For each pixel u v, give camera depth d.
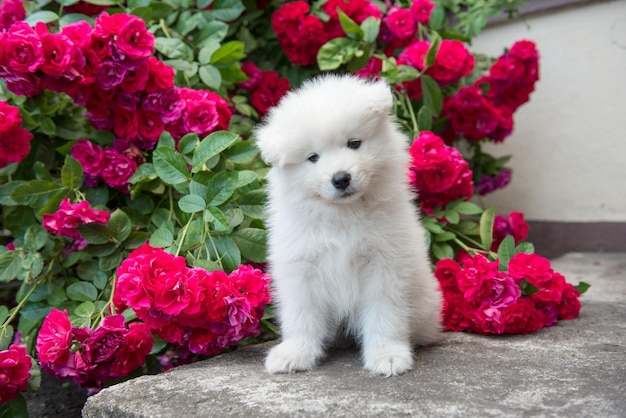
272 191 1.32
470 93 1.69
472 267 1.40
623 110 1.88
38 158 1.53
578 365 1.23
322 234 1.26
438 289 1.38
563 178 2.01
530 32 2.02
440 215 1.53
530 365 1.23
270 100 1.71
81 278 1.45
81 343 1.29
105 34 1.41
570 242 2.00
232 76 1.63
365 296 1.28
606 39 1.89
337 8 1.67
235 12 1.64
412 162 1.49
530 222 2.08
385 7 1.80
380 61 1.71
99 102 1.45
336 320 1.32
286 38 1.73
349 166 1.22
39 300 1.42
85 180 1.48
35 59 1.38
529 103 2.05
